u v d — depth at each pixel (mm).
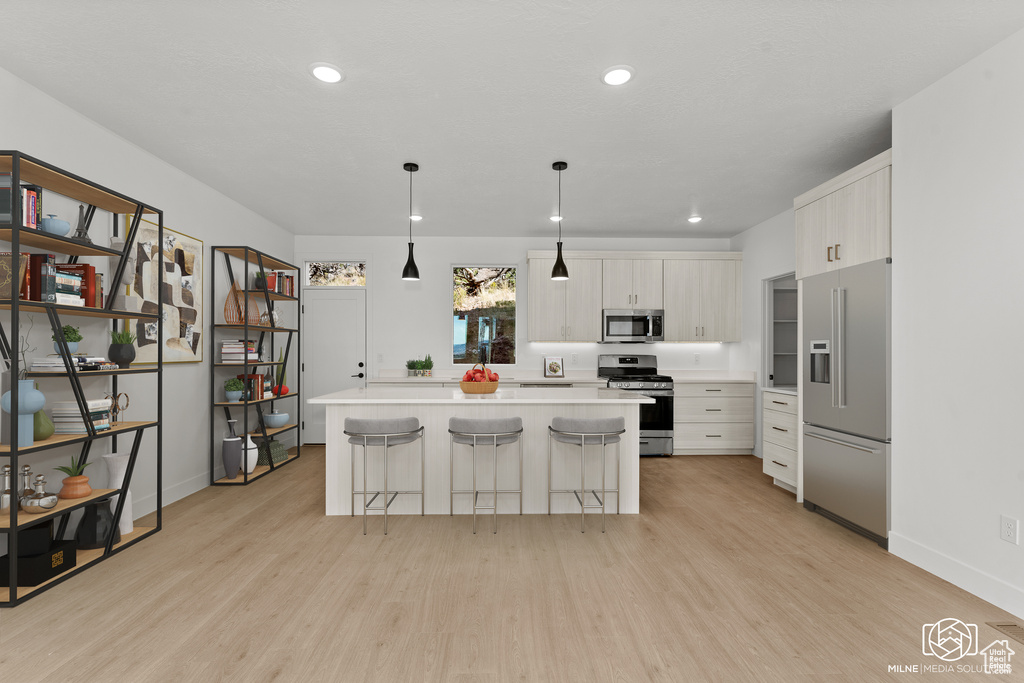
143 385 3689
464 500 3838
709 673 1923
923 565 2834
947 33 2301
